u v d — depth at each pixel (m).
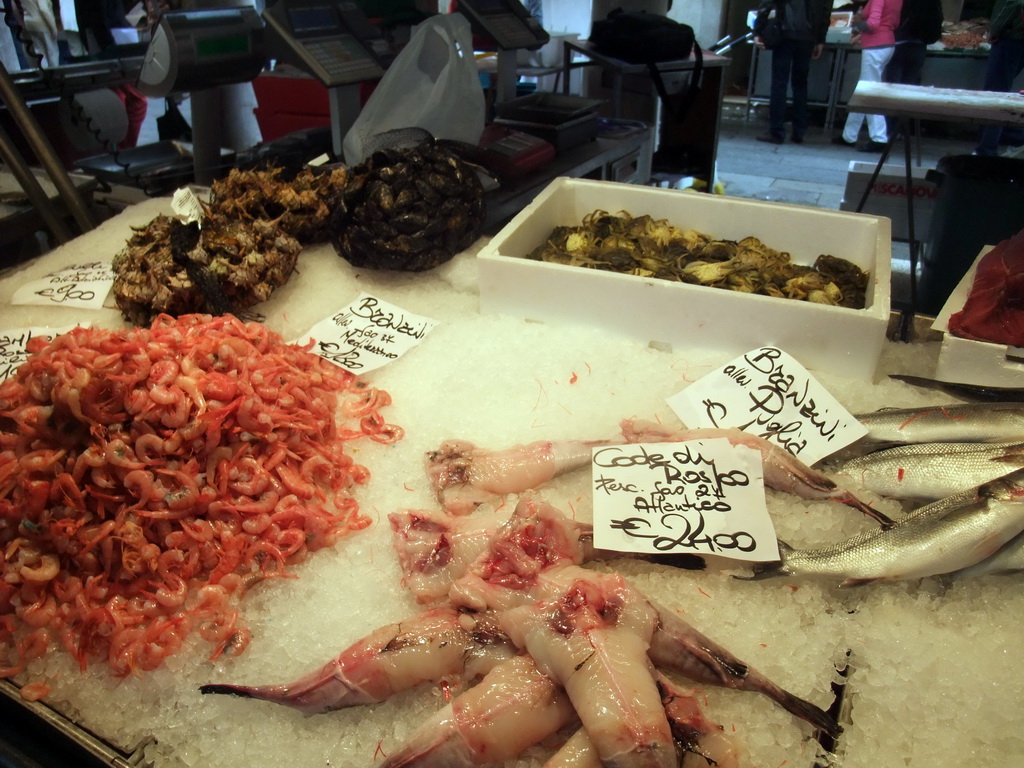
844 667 1.51
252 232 2.59
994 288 2.06
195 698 1.51
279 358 2.05
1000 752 1.36
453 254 2.83
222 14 3.29
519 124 3.98
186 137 5.47
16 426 1.80
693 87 5.41
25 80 3.36
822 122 8.91
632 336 2.40
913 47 6.41
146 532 1.70
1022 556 1.57
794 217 2.70
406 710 1.49
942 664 1.49
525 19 4.15
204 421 1.71
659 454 1.85
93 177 3.82
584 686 1.30
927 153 7.68
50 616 1.62
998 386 2.07
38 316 2.72
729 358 2.30
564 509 1.85
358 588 1.69
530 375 2.30
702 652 1.41
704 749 1.29
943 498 1.70
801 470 1.83
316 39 3.35
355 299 2.70
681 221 2.90
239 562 1.72
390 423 2.16
